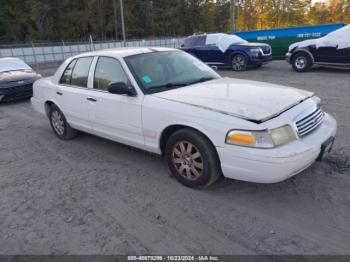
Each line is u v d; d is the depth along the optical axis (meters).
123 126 4.16
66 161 4.77
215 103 3.35
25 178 4.28
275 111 3.12
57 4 46.25
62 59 31.05
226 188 3.63
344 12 59.81
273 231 2.87
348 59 11.02
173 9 58.44
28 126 7.00
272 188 3.57
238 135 3.00
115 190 3.78
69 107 5.09
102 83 4.45
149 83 3.97
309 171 3.88
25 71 10.54
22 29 46.19
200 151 3.36
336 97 7.70
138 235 2.93
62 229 3.09
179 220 3.12
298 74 11.88
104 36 52.19
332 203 3.22
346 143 4.67
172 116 3.48
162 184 3.84
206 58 14.61
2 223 3.26
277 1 61.72
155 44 39.25
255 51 13.27
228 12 65.62
